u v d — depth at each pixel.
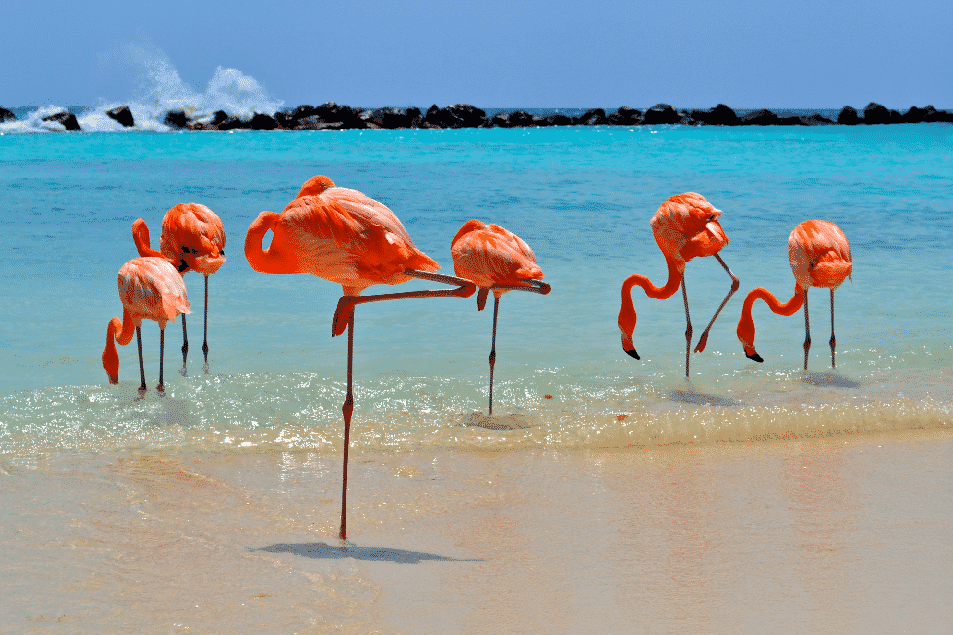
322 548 3.67
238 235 13.45
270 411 5.72
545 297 9.46
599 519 4.02
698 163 29.02
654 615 3.05
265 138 50.50
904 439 5.33
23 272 10.17
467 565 3.50
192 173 23.39
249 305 8.99
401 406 5.88
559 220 15.16
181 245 6.70
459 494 4.36
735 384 6.45
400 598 3.19
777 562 3.51
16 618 2.99
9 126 54.78
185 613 3.04
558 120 85.19
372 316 8.57
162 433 5.24
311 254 4.00
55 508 4.05
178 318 8.41
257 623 2.97
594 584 3.31
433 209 16.44
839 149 37.41
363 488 4.44
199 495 4.29
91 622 2.97
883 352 7.24
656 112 85.25
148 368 6.75
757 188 20.77
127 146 36.94
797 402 5.93
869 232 14.07
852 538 3.75
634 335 7.95
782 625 2.96
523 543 3.73
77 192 18.02
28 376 6.43
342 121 74.12
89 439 5.11
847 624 2.96
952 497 4.27
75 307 8.59
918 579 3.32
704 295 9.61
